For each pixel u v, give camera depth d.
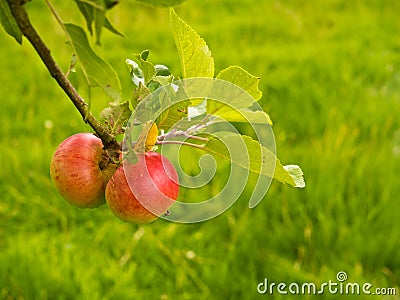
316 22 5.54
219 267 2.50
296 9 5.94
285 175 1.00
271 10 5.91
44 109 3.69
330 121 3.51
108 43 4.86
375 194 2.88
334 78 4.16
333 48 4.77
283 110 3.69
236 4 6.01
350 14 5.75
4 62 4.32
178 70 4.39
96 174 1.01
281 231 2.65
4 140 3.34
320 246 2.60
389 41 5.02
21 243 2.50
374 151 3.17
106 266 2.50
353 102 3.79
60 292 2.30
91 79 0.89
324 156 3.06
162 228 2.73
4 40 4.66
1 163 3.06
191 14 5.75
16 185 2.99
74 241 2.64
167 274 2.51
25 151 3.18
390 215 2.70
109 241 2.64
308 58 4.55
